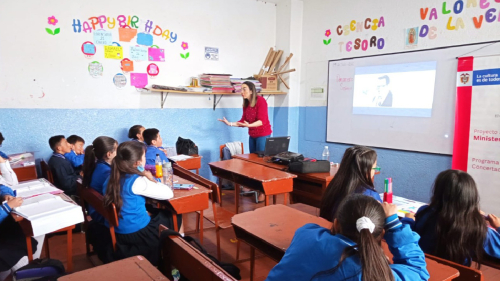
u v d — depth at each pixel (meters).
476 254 1.56
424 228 1.65
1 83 3.42
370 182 1.86
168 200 2.29
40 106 3.65
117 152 2.13
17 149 3.55
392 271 1.03
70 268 2.10
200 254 1.29
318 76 5.13
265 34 5.37
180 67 4.58
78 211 2.02
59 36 3.68
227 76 4.77
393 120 4.24
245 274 2.49
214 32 4.83
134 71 4.20
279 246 1.55
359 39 4.52
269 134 4.32
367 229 0.98
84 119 3.92
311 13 5.14
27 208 2.01
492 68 3.33
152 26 4.29
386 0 4.17
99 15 3.90
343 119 4.84
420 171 4.02
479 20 3.40
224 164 3.35
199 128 4.85
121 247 2.13
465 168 3.58
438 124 3.81
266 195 2.74
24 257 2.13
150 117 4.39
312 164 3.03
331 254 1.03
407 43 4.01
